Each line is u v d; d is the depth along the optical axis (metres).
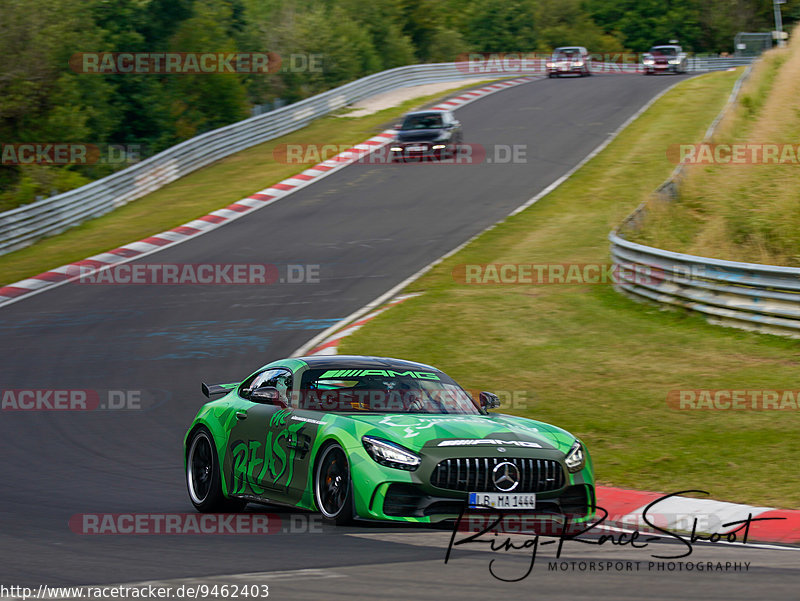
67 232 82.31
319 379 22.53
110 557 17.44
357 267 65.94
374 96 139.38
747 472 26.00
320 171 99.50
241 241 75.44
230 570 16.06
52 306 59.41
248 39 161.25
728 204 62.22
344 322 52.44
